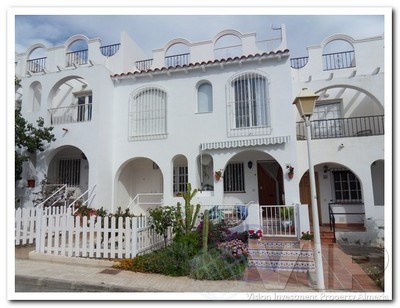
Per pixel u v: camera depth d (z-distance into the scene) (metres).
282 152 14.52
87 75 16.66
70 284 8.09
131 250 9.92
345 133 17.00
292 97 14.91
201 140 15.84
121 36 19.59
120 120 17.41
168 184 15.97
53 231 10.66
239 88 15.84
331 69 17.52
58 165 19.53
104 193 16.16
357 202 15.99
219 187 14.98
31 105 17.69
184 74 16.69
